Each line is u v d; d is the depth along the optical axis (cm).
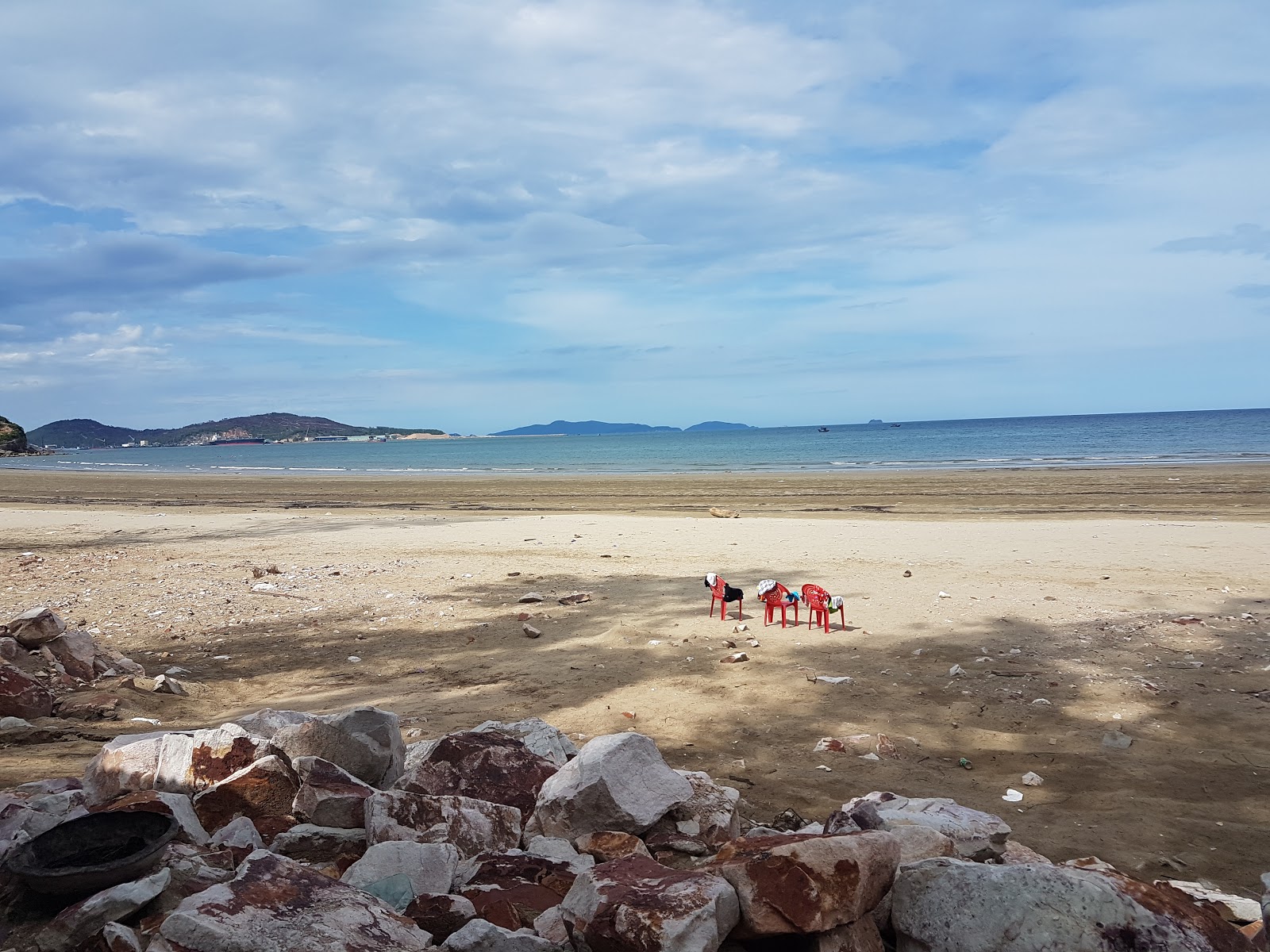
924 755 748
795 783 686
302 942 339
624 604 1394
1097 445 7450
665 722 841
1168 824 604
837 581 1541
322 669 1054
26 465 9819
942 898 366
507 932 360
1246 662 987
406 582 1622
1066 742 770
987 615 1238
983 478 3875
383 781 587
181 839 467
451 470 6894
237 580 1658
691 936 336
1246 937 365
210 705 910
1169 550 1748
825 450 8906
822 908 352
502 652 1116
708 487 3928
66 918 369
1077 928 335
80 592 1525
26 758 703
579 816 511
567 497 3575
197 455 16600
